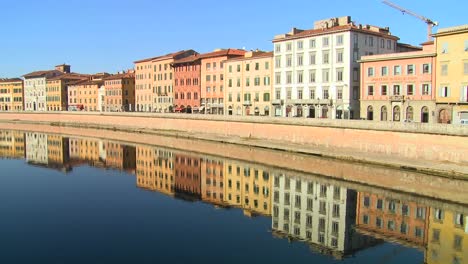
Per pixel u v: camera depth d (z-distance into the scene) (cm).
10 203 4178
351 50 8588
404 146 5684
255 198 4631
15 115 18512
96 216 3747
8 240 3080
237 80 11388
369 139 6172
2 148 8944
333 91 8875
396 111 7688
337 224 3656
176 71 13925
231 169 6250
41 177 5706
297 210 4119
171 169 6397
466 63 6581
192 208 4106
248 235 3288
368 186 4847
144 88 15912
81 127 14862
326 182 5162
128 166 6694
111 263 2656
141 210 3991
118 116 13850
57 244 3002
